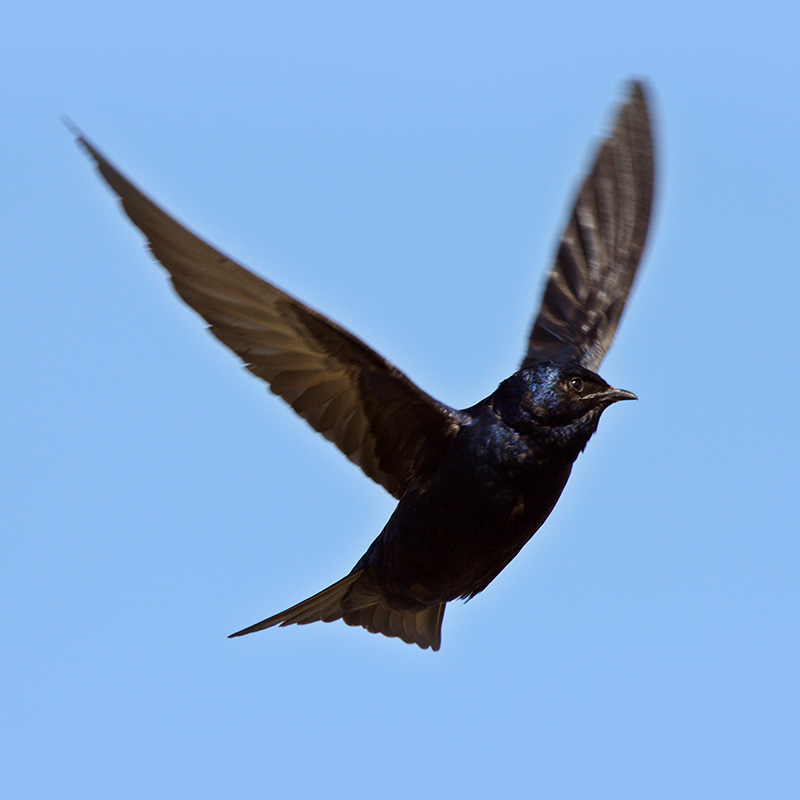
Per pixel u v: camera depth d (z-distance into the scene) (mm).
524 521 16703
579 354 19203
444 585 17031
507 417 16531
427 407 16375
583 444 16719
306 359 15695
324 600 17234
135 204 13641
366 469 16656
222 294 14867
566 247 20109
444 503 16547
